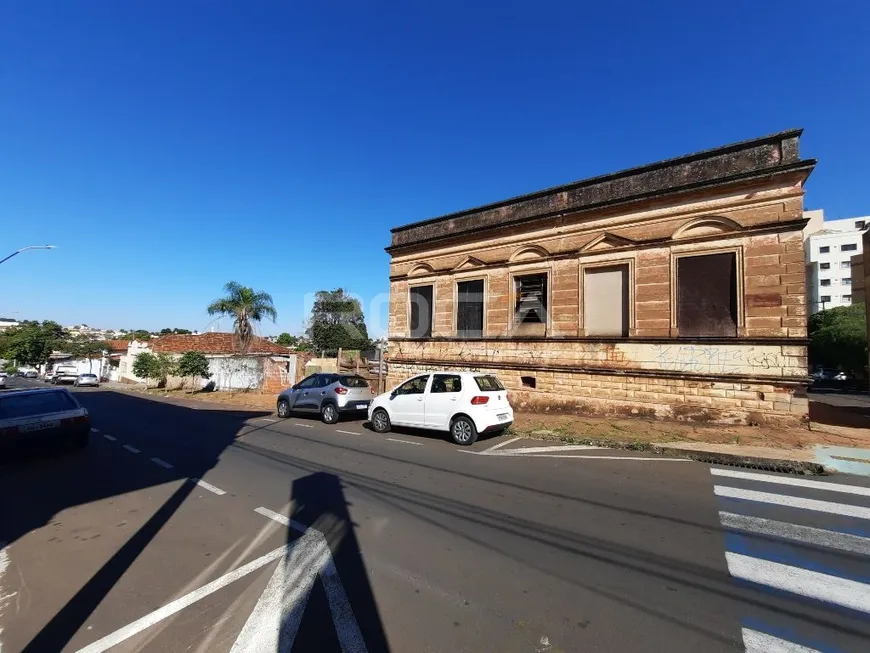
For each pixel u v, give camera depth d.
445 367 16.89
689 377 11.59
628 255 12.71
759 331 10.70
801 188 10.38
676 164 12.02
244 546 4.62
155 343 41.97
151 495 6.39
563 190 14.16
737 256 11.04
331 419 13.67
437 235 17.61
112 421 14.48
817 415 13.28
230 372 30.27
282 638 3.08
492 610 3.39
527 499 6.06
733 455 8.20
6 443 8.19
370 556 4.34
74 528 5.18
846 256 69.81
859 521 5.21
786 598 3.56
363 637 3.08
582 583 3.80
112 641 3.09
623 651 2.91
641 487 6.62
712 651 2.91
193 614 3.40
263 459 8.63
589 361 13.29
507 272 15.39
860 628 3.15
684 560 4.23
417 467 7.91
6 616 3.42
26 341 69.00
